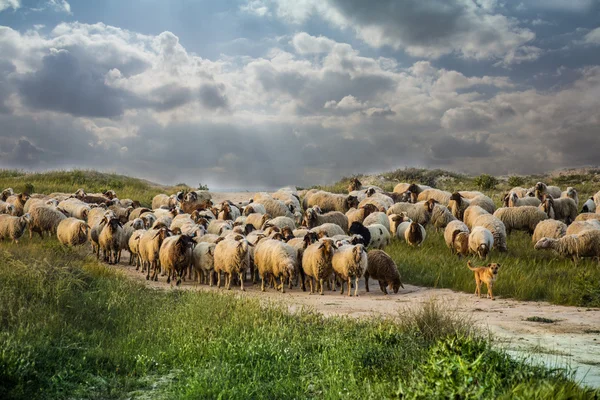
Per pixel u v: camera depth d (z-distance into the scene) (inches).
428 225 1106.1
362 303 579.8
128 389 313.1
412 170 2014.0
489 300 596.7
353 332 410.6
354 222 867.4
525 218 962.1
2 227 935.7
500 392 253.6
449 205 1118.4
